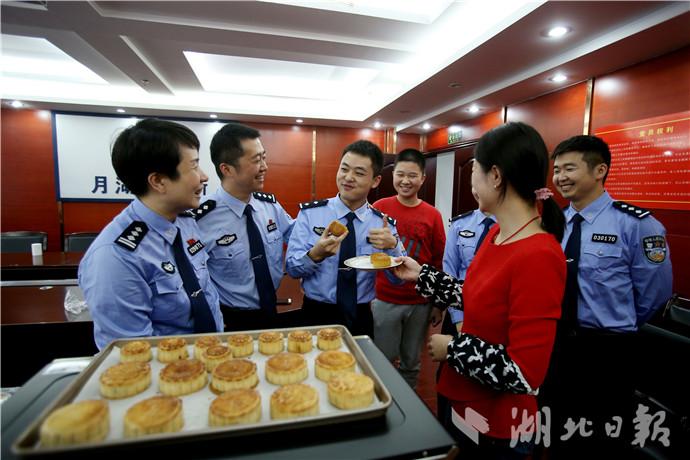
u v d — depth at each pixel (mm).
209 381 715
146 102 4512
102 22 2381
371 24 2557
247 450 508
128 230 951
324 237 1419
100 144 4824
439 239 2307
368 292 1646
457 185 4629
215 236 1478
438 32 2689
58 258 3094
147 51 3113
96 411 518
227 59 3631
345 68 3832
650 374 1479
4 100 4199
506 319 838
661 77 2297
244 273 1520
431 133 5488
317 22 2545
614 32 2146
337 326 919
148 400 569
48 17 2322
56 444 474
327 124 5367
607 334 1542
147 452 489
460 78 3094
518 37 2289
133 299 916
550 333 752
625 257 1554
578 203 1687
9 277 2727
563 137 3080
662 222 2258
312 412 588
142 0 2203
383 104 4191
